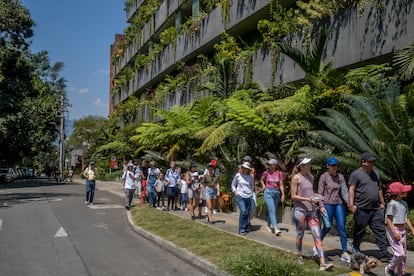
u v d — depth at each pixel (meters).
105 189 31.42
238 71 19.86
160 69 33.78
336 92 11.88
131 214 15.63
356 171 7.90
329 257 8.41
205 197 13.15
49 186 38.47
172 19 34.06
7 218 15.51
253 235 10.98
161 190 17.25
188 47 27.84
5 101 34.25
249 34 22.92
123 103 45.22
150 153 23.80
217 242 9.94
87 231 12.86
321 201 7.88
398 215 6.88
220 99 18.53
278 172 11.30
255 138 15.27
